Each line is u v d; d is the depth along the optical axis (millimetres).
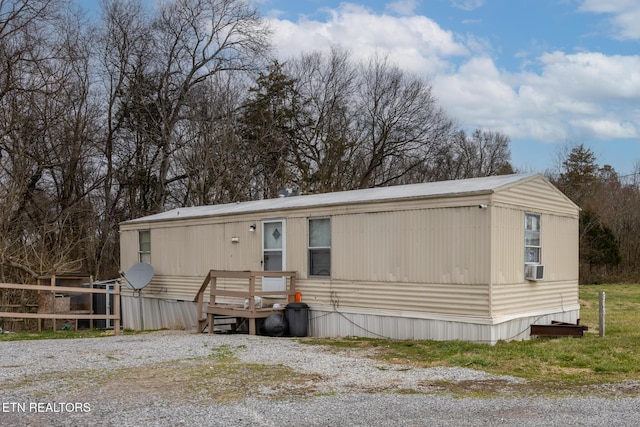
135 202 27109
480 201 9883
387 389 6812
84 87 23703
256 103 29000
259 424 5402
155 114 27312
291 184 29281
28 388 6840
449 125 33812
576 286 12617
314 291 12320
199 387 6902
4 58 20188
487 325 9703
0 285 12523
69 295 16312
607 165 35906
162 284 16328
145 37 26531
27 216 22297
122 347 10195
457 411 5801
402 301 10852
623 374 7594
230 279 14234
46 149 22344
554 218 11867
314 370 7941
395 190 12117
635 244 31109
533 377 7434
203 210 16297
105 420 5531
